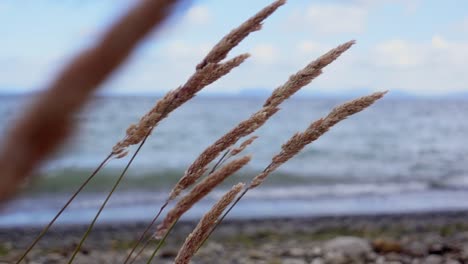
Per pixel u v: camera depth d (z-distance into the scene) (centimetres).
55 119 24
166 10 25
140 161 2525
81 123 24
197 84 156
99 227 1311
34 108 24
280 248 1050
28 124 24
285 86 179
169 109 163
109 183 1927
